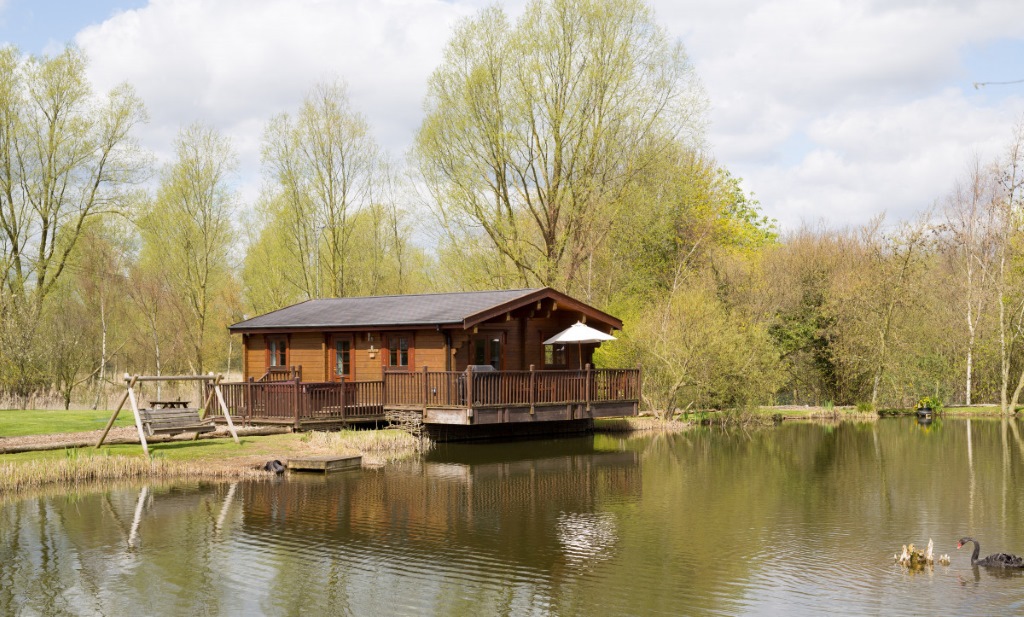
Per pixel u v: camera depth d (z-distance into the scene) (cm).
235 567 1176
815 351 4112
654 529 1416
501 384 2423
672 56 3594
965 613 980
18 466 1680
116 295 4300
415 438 2358
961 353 4206
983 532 1393
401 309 2769
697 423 3288
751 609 1002
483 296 2758
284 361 2958
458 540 1332
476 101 3550
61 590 1076
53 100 3619
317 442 2147
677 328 3209
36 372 3462
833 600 1034
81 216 3741
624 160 3631
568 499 1678
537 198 3725
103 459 1781
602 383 2734
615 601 1038
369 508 1560
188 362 4688
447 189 3612
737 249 4578
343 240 4388
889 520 1488
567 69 3547
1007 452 2461
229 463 1873
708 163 4447
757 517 1512
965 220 4028
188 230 4212
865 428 3256
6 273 3534
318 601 1042
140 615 992
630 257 4075
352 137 4256
